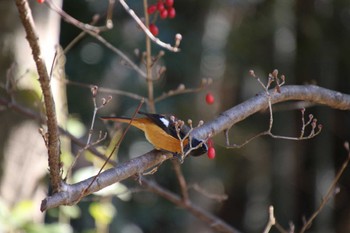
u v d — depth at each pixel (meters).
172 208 15.51
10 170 8.37
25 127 8.45
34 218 8.60
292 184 17.62
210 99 6.22
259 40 16.03
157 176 15.66
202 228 15.88
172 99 14.64
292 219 17.67
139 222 15.01
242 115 5.48
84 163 12.59
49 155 4.15
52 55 8.83
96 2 14.34
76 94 14.06
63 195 4.20
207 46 15.23
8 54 8.33
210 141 5.39
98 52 14.30
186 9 15.20
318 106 17.03
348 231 17.72
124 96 14.16
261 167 17.55
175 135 5.62
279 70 16.03
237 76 16.30
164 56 14.34
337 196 17.89
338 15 15.77
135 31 14.13
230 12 15.72
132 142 14.59
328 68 16.08
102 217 7.81
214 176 16.81
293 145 17.22
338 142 17.64
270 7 15.73
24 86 8.30
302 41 15.96
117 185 7.73
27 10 3.96
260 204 17.89
